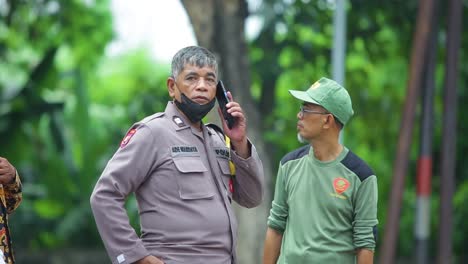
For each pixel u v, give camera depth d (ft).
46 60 80.89
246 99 55.47
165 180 23.62
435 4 54.24
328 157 26.63
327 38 73.41
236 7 55.57
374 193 26.35
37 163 89.81
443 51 78.02
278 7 72.95
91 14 92.73
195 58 23.90
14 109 81.61
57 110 82.69
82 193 91.71
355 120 80.33
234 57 55.16
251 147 24.89
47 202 92.63
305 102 26.66
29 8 82.17
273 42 73.67
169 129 23.98
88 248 93.86
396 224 50.39
